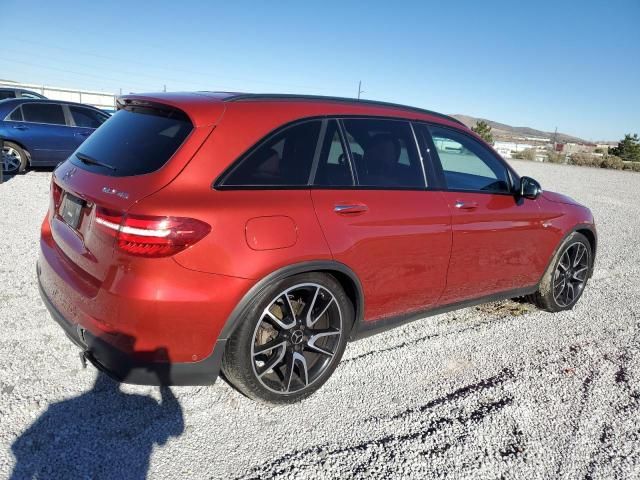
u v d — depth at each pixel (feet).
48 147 33.14
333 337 10.17
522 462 8.73
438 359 12.28
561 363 12.44
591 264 16.34
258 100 9.76
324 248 9.34
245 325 8.69
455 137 12.78
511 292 14.23
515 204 13.50
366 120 10.98
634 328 14.98
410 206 10.94
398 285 10.98
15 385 9.71
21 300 13.50
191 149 8.56
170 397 9.87
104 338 8.19
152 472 7.91
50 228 10.74
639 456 9.06
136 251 7.83
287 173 9.42
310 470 8.18
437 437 9.24
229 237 8.30
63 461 7.96
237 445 8.68
